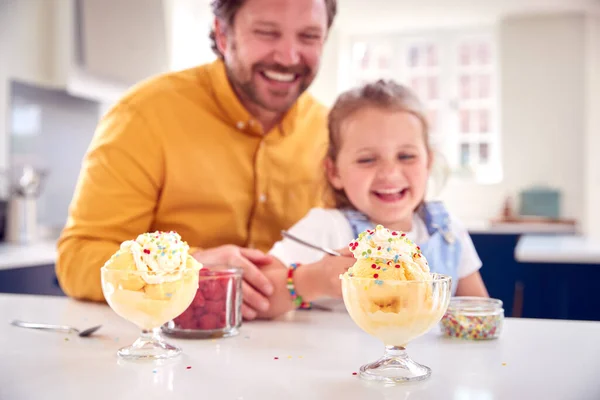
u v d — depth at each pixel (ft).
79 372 2.55
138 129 4.78
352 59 20.56
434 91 19.90
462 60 19.84
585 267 8.56
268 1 4.42
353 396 2.22
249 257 3.87
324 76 19.89
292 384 2.37
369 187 4.36
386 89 4.46
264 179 5.11
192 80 5.16
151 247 2.85
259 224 5.22
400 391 2.29
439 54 19.84
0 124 9.14
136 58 10.96
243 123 5.00
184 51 16.30
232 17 4.58
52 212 10.73
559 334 3.32
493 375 2.51
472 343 3.11
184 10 16.25
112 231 4.61
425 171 4.46
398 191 4.36
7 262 7.43
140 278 2.73
